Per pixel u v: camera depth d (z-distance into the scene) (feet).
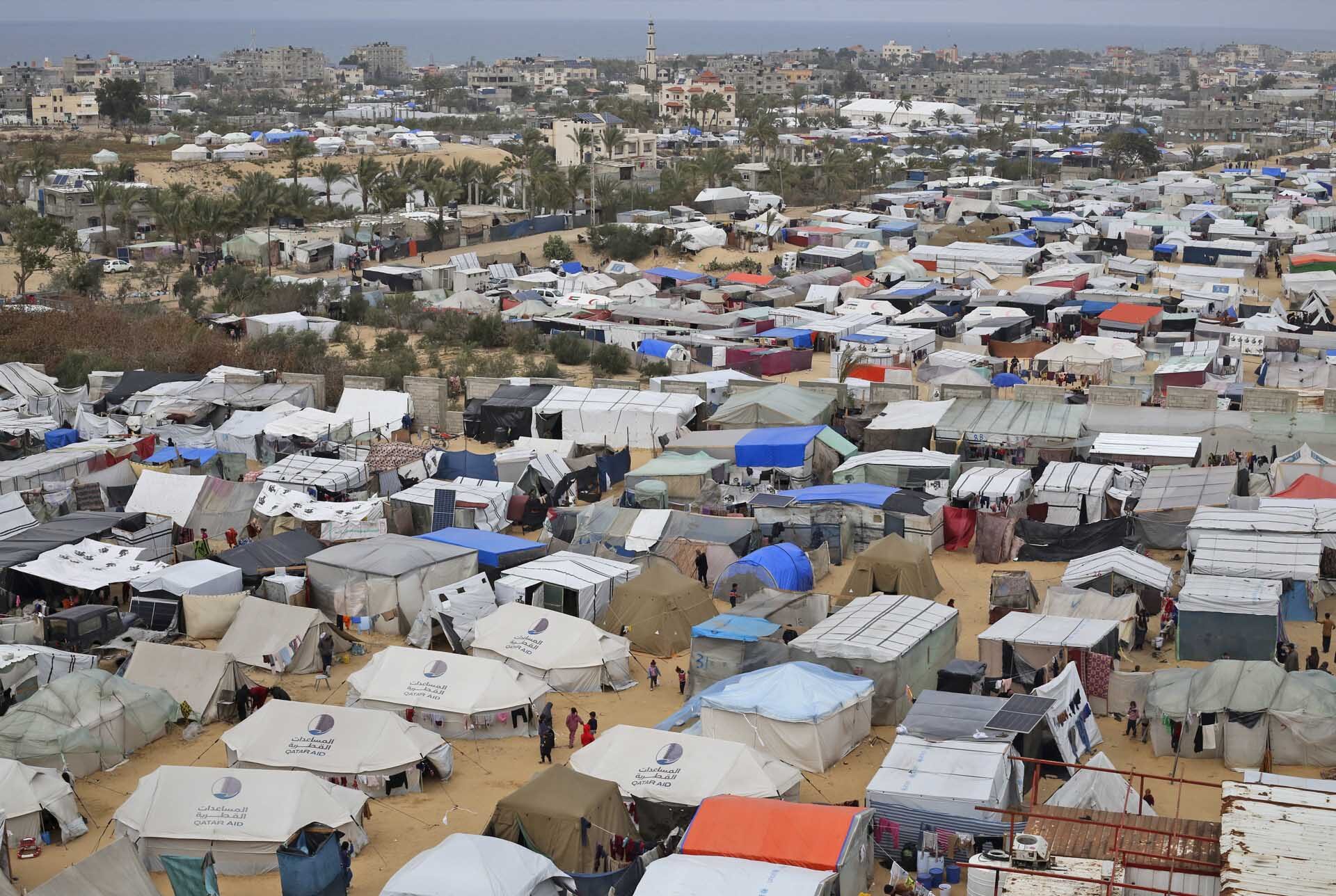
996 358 337.11
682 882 101.91
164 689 146.51
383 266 469.57
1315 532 180.34
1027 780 126.41
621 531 197.06
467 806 127.75
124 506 218.59
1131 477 213.05
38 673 147.95
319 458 230.27
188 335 339.77
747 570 181.78
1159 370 297.33
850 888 107.04
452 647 164.76
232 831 115.24
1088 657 145.59
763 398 257.14
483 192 621.72
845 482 225.56
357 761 129.18
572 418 260.01
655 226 547.08
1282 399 255.70
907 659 147.13
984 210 615.98
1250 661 142.20
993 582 172.55
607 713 149.89
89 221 549.95
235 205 510.58
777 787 121.08
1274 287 471.21
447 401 277.64
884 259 517.14
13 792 120.06
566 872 110.52
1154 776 107.34
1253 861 93.97
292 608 162.61
